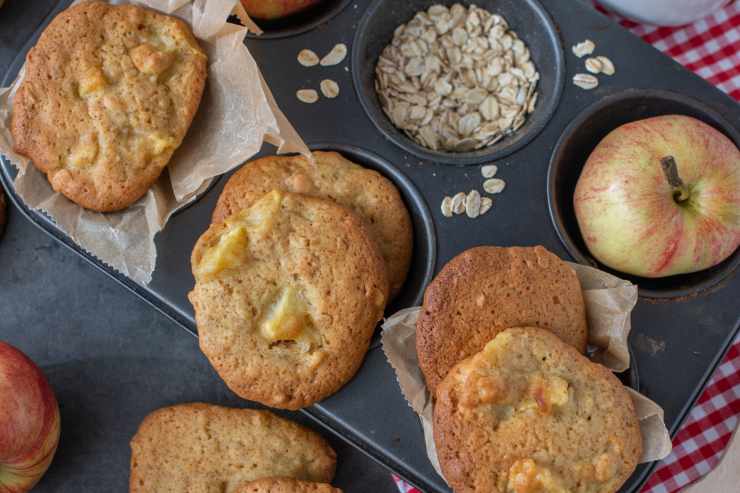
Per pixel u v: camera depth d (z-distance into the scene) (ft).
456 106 1.49
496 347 1.23
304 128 1.40
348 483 1.46
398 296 1.40
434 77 1.49
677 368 1.33
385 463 1.32
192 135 1.38
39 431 1.38
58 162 1.33
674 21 1.50
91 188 1.33
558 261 1.29
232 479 1.39
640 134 1.32
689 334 1.34
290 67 1.42
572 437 1.21
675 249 1.31
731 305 1.34
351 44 1.42
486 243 1.37
